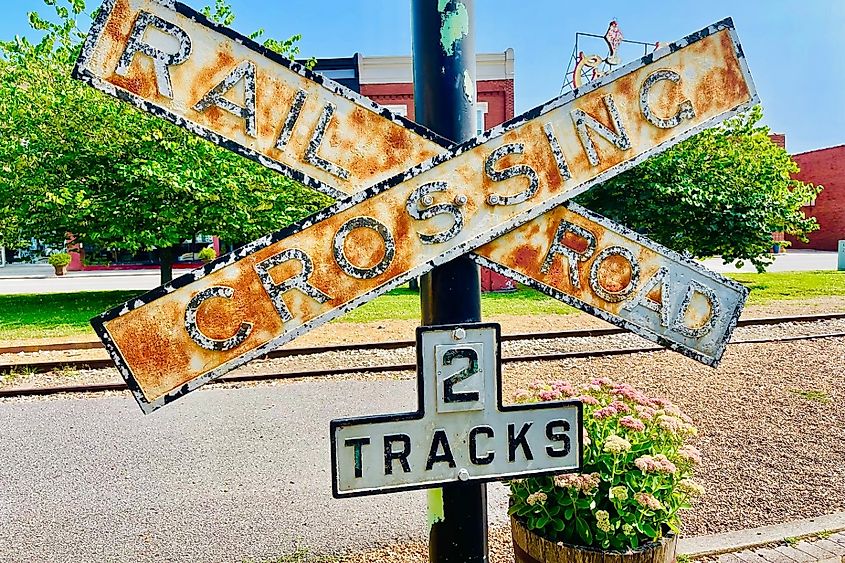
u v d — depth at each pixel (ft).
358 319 28.81
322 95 3.58
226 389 18.20
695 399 16.88
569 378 18.93
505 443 3.85
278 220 34.78
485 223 3.71
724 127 41.04
